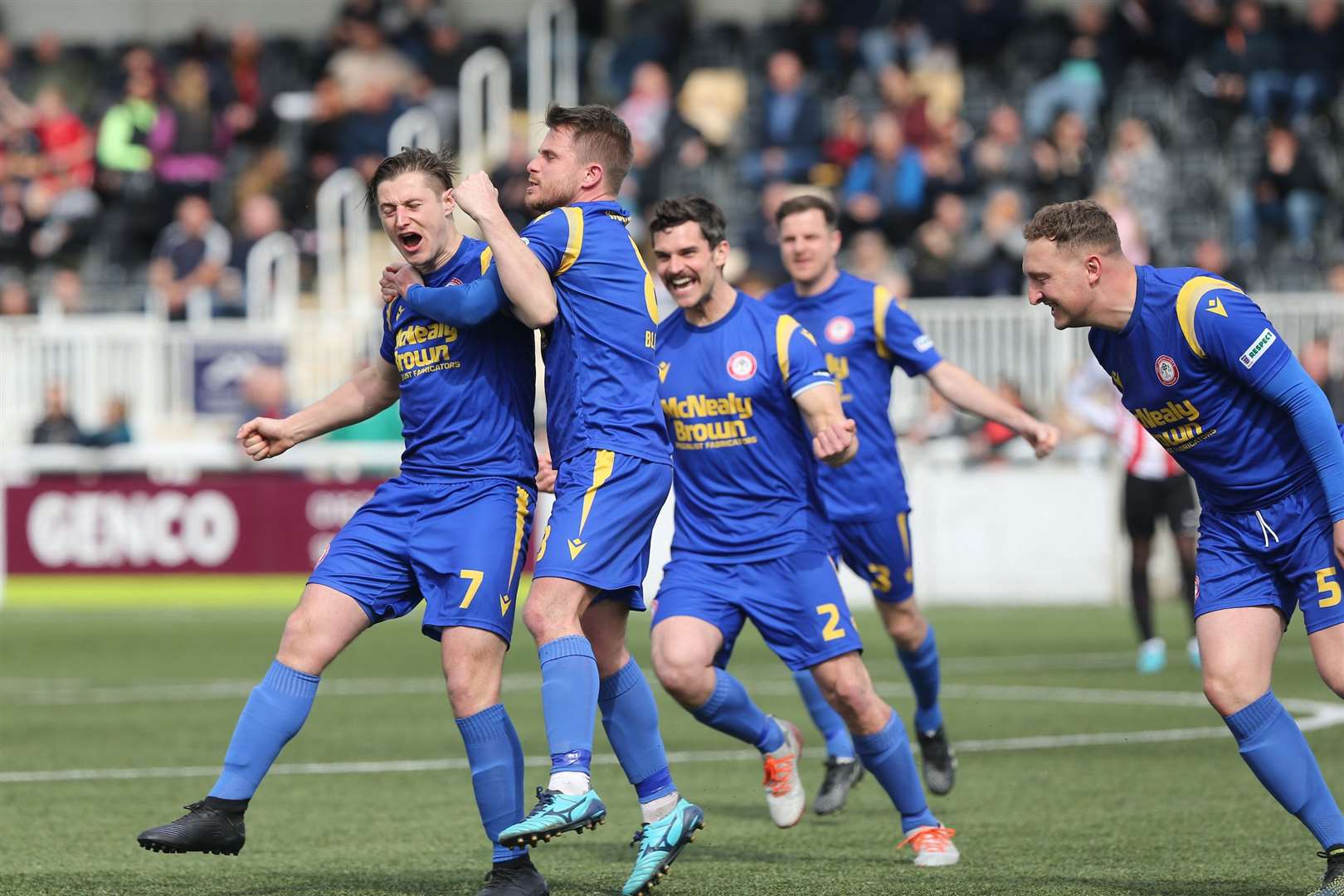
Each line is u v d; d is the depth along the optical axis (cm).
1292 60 7519
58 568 6188
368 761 2961
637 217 7162
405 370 1789
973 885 1881
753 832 2309
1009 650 4619
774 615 2086
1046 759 2884
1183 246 6850
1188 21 7669
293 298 6756
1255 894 1820
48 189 8062
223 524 6088
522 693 3897
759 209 7244
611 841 2236
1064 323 1756
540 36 7575
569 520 1777
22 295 7225
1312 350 5403
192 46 8575
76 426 6206
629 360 1811
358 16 8481
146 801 2548
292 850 2155
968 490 5903
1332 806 1730
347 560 1775
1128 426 4184
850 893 1841
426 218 1762
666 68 8188
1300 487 1727
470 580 1741
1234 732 1733
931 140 7181
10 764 2928
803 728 3353
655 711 1862
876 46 7912
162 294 6838
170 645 4962
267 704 1742
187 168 7969
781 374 2086
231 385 6247
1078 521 5847
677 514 2158
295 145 8281
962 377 2611
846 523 2606
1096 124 7381
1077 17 8138
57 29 9288
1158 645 4191
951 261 6419
